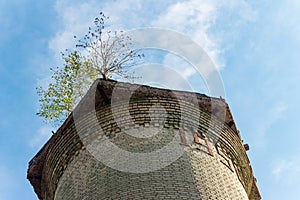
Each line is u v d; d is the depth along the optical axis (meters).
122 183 14.75
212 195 14.88
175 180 14.80
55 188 16.72
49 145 17.78
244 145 19.58
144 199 14.23
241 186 16.66
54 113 22.03
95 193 14.90
